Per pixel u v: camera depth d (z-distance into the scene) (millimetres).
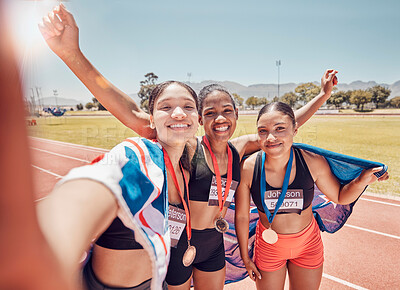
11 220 303
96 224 646
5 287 318
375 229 5129
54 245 436
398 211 5965
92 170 705
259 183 2197
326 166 2275
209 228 2158
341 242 4652
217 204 2123
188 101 1392
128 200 819
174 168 1566
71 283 455
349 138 16984
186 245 1988
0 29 260
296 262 2336
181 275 2012
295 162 2176
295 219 2189
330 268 3900
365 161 2066
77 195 610
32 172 316
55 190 567
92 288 1081
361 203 6453
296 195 2148
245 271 2990
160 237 942
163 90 1389
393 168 9984
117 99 1660
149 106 1501
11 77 275
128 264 1078
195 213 2096
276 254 2248
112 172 785
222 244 2340
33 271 345
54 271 399
